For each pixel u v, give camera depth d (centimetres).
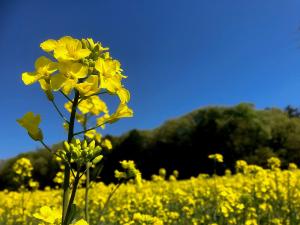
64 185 15
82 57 15
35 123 16
